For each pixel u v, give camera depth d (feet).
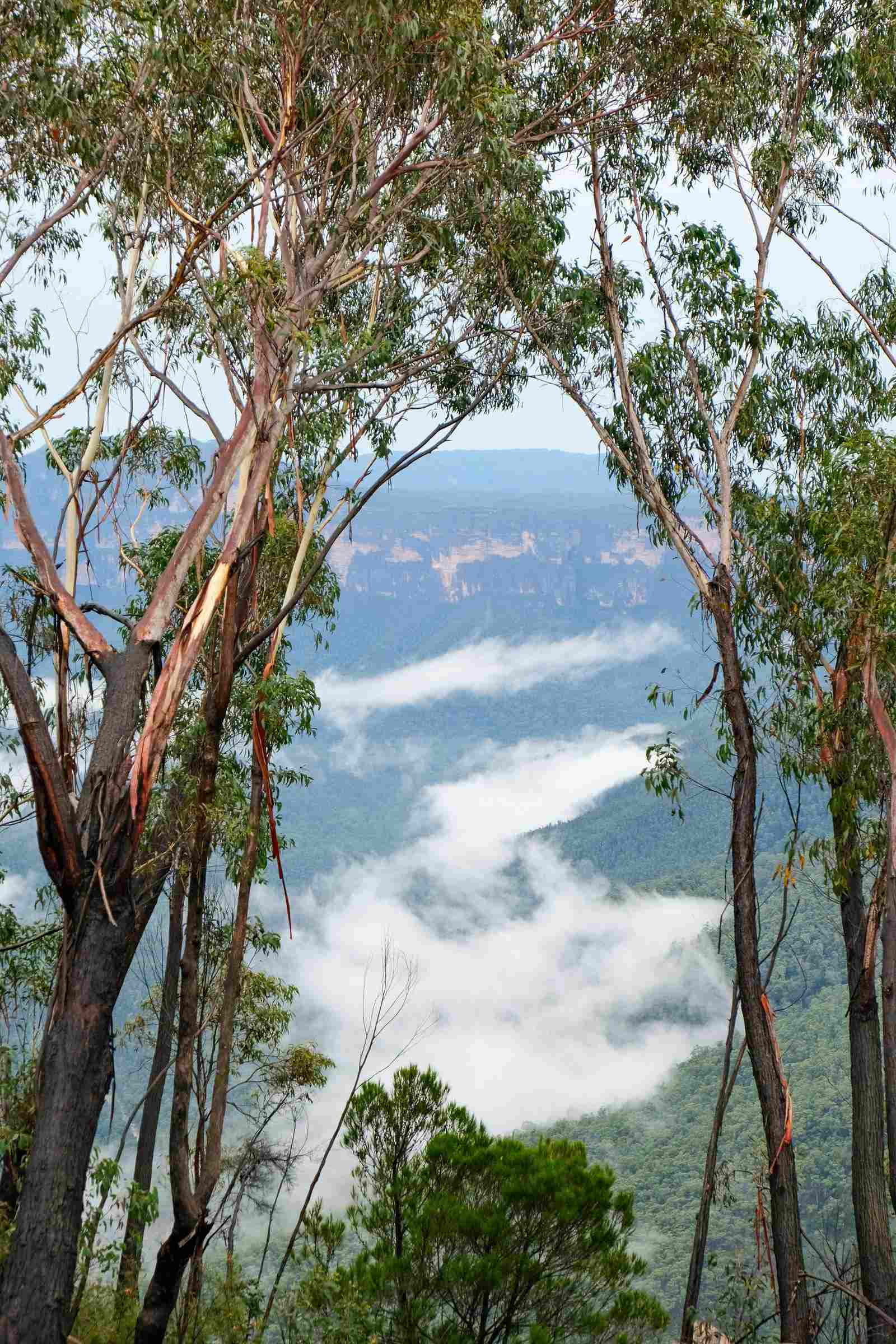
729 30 41.78
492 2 41.06
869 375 49.21
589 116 43.93
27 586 33.19
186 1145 30.22
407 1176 32.91
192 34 32.27
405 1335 29.45
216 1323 33.73
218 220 37.83
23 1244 23.82
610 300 46.01
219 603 36.76
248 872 35.45
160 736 28.25
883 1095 42.45
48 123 33.91
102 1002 25.84
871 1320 40.22
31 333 42.45
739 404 46.68
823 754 44.93
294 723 44.04
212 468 34.19
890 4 46.21
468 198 40.27
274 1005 47.75
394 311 44.80
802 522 45.44
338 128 35.50
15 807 40.65
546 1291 30.09
